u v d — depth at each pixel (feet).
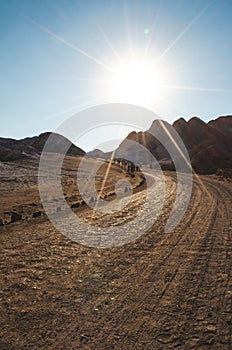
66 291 18.38
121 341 13.00
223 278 19.94
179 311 15.64
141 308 16.05
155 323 14.47
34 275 21.11
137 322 14.60
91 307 16.24
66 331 13.88
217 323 14.37
